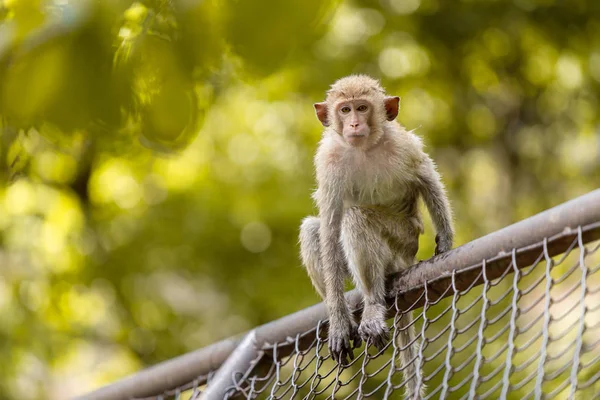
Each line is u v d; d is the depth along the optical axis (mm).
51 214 21141
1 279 20156
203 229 20828
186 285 21672
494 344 14117
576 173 21000
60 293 20578
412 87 21141
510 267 6121
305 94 21109
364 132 9508
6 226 20578
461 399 5945
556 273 16656
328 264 9148
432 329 14797
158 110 4645
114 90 4488
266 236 20875
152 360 21031
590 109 20938
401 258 9297
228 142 22438
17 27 4371
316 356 7598
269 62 4355
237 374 8023
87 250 21203
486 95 21469
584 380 8445
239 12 4270
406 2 20188
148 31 4621
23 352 19062
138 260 20953
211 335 21109
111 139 5730
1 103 4383
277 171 21734
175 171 22219
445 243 9359
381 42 20438
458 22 19812
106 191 22000
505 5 19562
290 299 19641
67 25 4336
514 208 20766
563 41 19734
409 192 9781
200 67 4699
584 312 5273
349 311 8414
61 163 20562
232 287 20500
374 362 11883
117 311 21234
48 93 4363
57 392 21484
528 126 21281
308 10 4219
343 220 8828
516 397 11562
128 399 9195
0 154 7410
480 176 21500
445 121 21594
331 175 9695
